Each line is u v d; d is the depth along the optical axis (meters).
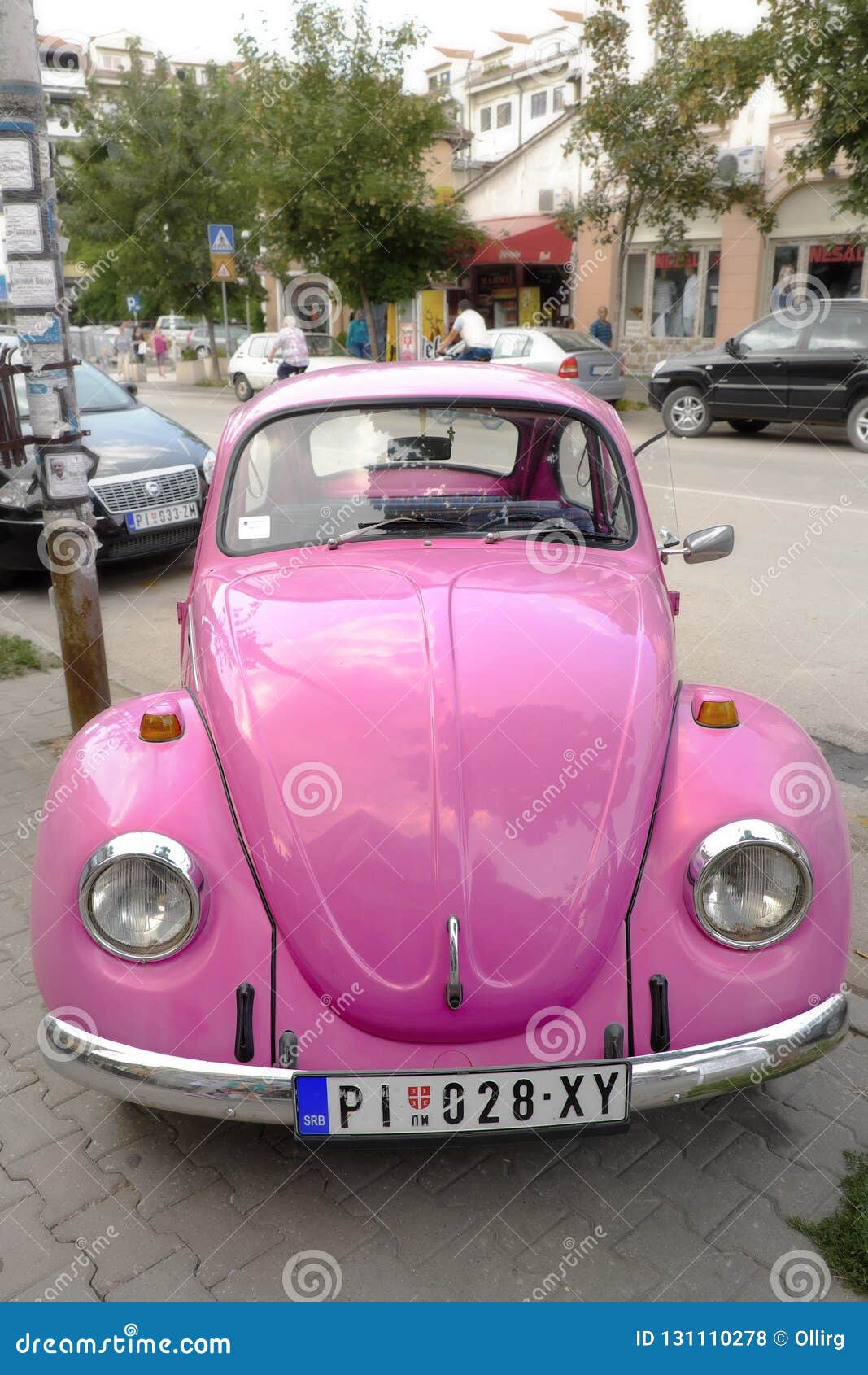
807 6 13.91
